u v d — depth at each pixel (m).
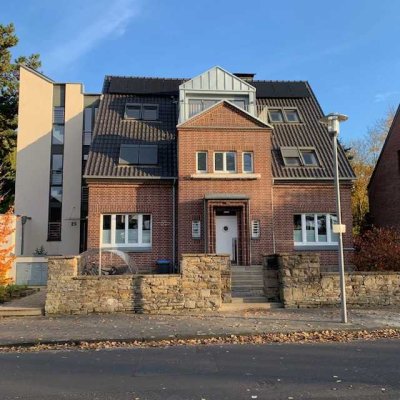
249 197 19.75
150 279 13.45
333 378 6.66
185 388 6.29
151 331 10.55
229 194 19.84
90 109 29.38
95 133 22.27
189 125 20.25
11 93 34.72
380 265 16.45
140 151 21.27
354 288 13.99
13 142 34.81
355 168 37.53
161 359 8.15
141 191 20.23
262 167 20.34
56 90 29.19
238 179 20.08
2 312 13.14
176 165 20.84
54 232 27.84
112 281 13.41
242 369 7.31
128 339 9.87
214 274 13.62
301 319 11.91
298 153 21.83
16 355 8.73
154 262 19.81
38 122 28.58
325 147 22.44
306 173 20.84
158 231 20.06
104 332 10.54
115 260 19.47
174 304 13.41
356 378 6.65
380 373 6.91
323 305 13.86
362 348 8.88
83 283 13.35
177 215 20.14
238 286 17.22
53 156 28.55
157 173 20.39
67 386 6.47
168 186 20.41
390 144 25.73
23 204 27.70
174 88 25.83
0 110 34.34
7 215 17.25
